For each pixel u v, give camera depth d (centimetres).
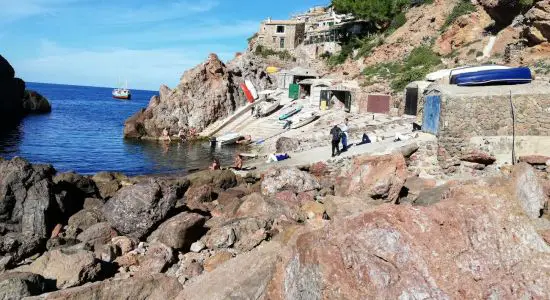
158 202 1556
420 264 706
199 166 3838
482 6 5150
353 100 5306
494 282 689
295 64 8525
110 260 1345
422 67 5134
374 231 752
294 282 788
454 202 814
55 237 1538
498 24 4791
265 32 9381
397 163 1872
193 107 6300
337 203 1678
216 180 2389
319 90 5844
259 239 1384
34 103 9744
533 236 767
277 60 8450
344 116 4909
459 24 5231
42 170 1759
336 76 6881
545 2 3447
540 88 2186
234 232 1437
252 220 1499
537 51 3538
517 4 4447
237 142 5225
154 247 1366
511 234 754
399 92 4850
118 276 1254
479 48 4653
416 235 742
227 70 6831
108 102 16888
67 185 1934
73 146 4988
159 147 5150
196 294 991
